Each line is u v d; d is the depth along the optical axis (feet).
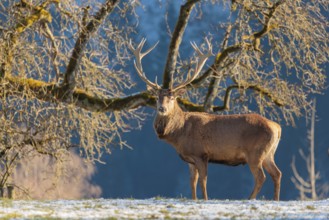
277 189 216.33
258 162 213.05
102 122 326.24
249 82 341.62
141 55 231.09
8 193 280.51
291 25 319.06
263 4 320.50
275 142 216.74
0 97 282.56
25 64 288.10
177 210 165.99
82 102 315.17
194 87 327.26
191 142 215.51
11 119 281.33
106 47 314.55
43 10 293.43
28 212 157.17
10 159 297.33
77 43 298.97
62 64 317.63
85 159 319.27
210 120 215.92
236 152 214.90
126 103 318.04
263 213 160.66
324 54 328.90
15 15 282.77
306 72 331.36
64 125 299.38
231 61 322.96
